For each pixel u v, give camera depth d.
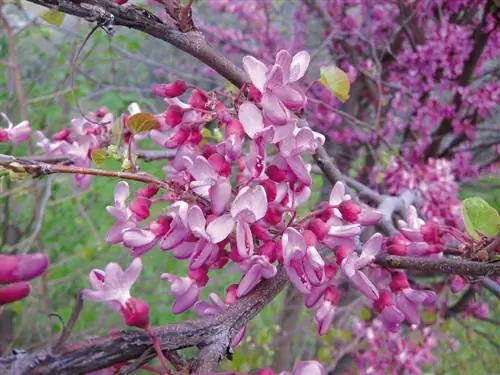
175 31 0.09
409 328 0.24
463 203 0.10
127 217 0.09
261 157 0.08
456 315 0.26
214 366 0.06
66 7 0.08
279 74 0.08
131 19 0.09
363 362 0.25
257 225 0.08
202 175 0.08
